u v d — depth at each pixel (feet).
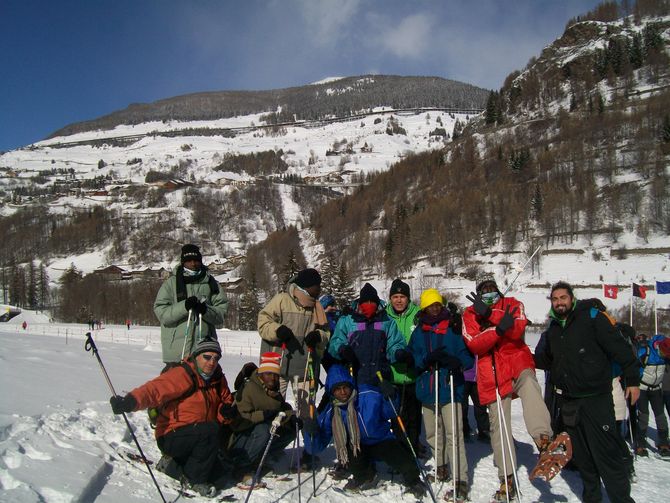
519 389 18.06
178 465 17.01
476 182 384.27
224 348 119.24
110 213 591.78
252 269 315.17
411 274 286.87
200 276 20.33
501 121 472.85
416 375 19.98
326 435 19.02
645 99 394.52
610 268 238.07
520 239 284.20
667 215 260.01
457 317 19.80
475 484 19.35
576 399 16.71
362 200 432.66
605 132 367.04
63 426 18.80
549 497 18.37
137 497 14.89
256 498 16.43
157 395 16.05
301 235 424.05
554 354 17.22
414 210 368.48
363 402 17.97
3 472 13.58
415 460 17.92
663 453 25.23
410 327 22.24
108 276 405.18
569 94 460.14
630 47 463.83
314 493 17.19
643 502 18.15
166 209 609.83
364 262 325.83
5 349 49.57
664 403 25.99
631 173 310.86
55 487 13.50
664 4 516.73
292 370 19.48
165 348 19.65
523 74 521.65
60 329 192.54
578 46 513.86
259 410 17.88
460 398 18.80
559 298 16.93
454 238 302.45
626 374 16.29
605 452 16.11
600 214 279.90
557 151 363.35
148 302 277.85
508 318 17.54
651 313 168.14
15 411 19.17
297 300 19.88
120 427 20.20
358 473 17.93
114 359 55.52
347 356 18.30
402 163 462.60
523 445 25.36
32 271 350.43
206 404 17.02
